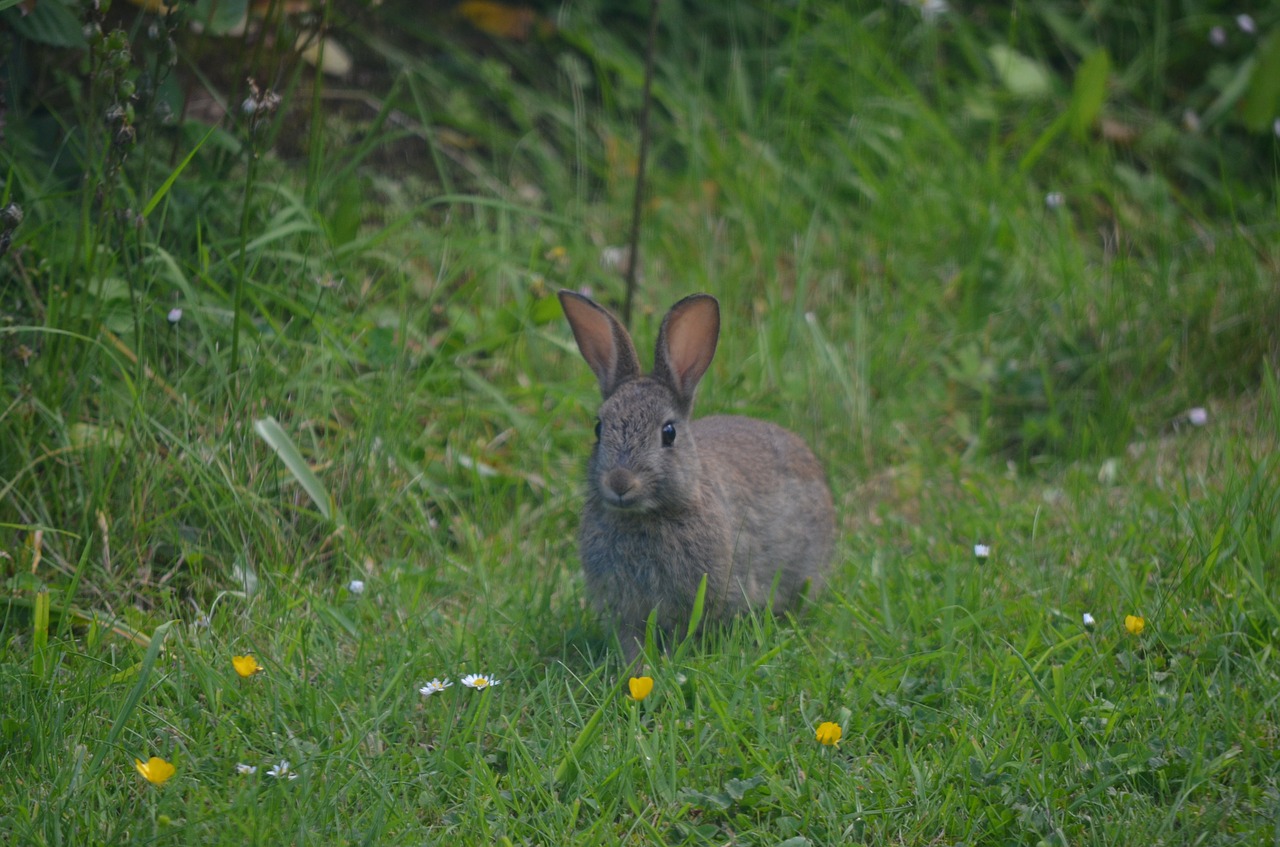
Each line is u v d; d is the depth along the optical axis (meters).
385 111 12.32
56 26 10.15
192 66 11.17
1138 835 6.43
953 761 6.93
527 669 8.00
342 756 6.95
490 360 11.52
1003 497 10.85
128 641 8.12
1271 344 12.04
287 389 10.07
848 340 12.41
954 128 15.09
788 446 9.88
